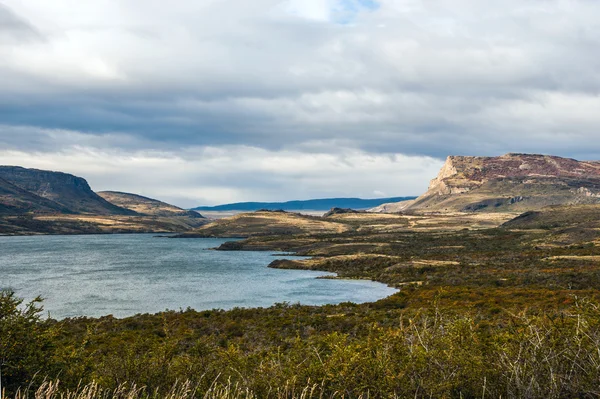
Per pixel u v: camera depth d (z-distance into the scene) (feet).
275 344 93.86
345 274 342.44
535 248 435.53
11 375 30.60
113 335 113.60
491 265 322.14
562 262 303.68
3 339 31.30
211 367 35.70
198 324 138.21
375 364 25.93
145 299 228.84
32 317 33.86
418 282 271.28
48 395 26.71
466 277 262.67
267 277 332.60
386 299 196.03
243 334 119.14
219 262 456.04
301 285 286.25
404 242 583.99
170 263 441.27
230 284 290.56
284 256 528.63
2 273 343.05
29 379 30.32
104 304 213.25
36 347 32.83
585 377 22.04
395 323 111.34
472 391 24.64
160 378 35.60
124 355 38.27
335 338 30.99
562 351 22.58
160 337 110.01
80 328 131.64
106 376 35.17
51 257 501.15
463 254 418.92
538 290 190.49
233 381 33.22
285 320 139.03
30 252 574.97
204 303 217.97
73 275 334.24
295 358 31.86
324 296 239.91
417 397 24.40
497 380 23.90
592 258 309.83
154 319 152.25
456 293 194.90
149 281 303.48
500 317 111.34
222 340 106.32
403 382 24.72
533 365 22.89
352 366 25.98
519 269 290.97
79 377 33.58
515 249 447.42
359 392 25.44
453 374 24.27
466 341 25.88
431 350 25.43
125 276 331.16
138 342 42.93
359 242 611.88
